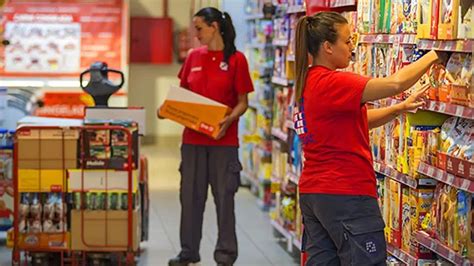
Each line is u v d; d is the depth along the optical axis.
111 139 7.15
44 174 7.15
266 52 9.81
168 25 15.81
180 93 7.02
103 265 7.43
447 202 4.72
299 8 7.21
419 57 4.96
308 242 4.76
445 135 4.76
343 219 4.47
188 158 7.17
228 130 7.09
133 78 15.95
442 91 4.72
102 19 12.73
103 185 7.18
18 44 12.48
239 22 11.55
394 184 5.43
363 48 5.86
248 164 11.38
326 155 4.53
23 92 11.27
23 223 7.21
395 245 5.40
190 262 7.32
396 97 5.26
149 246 8.38
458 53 4.57
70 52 12.53
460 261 4.45
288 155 7.94
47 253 7.43
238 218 9.78
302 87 4.64
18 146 7.13
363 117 4.54
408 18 5.08
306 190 4.62
